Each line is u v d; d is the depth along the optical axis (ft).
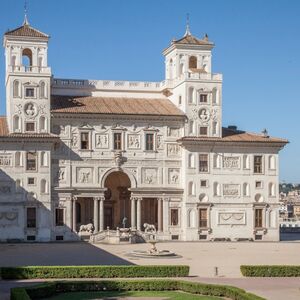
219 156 394.11
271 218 399.03
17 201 367.04
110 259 261.85
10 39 385.09
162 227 388.57
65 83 410.93
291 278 201.87
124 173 389.19
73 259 259.60
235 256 282.56
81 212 392.88
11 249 310.65
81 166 381.81
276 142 398.83
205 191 391.65
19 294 149.38
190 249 321.32
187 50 419.33
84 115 381.19
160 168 392.47
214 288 166.20
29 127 375.86
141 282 176.14
